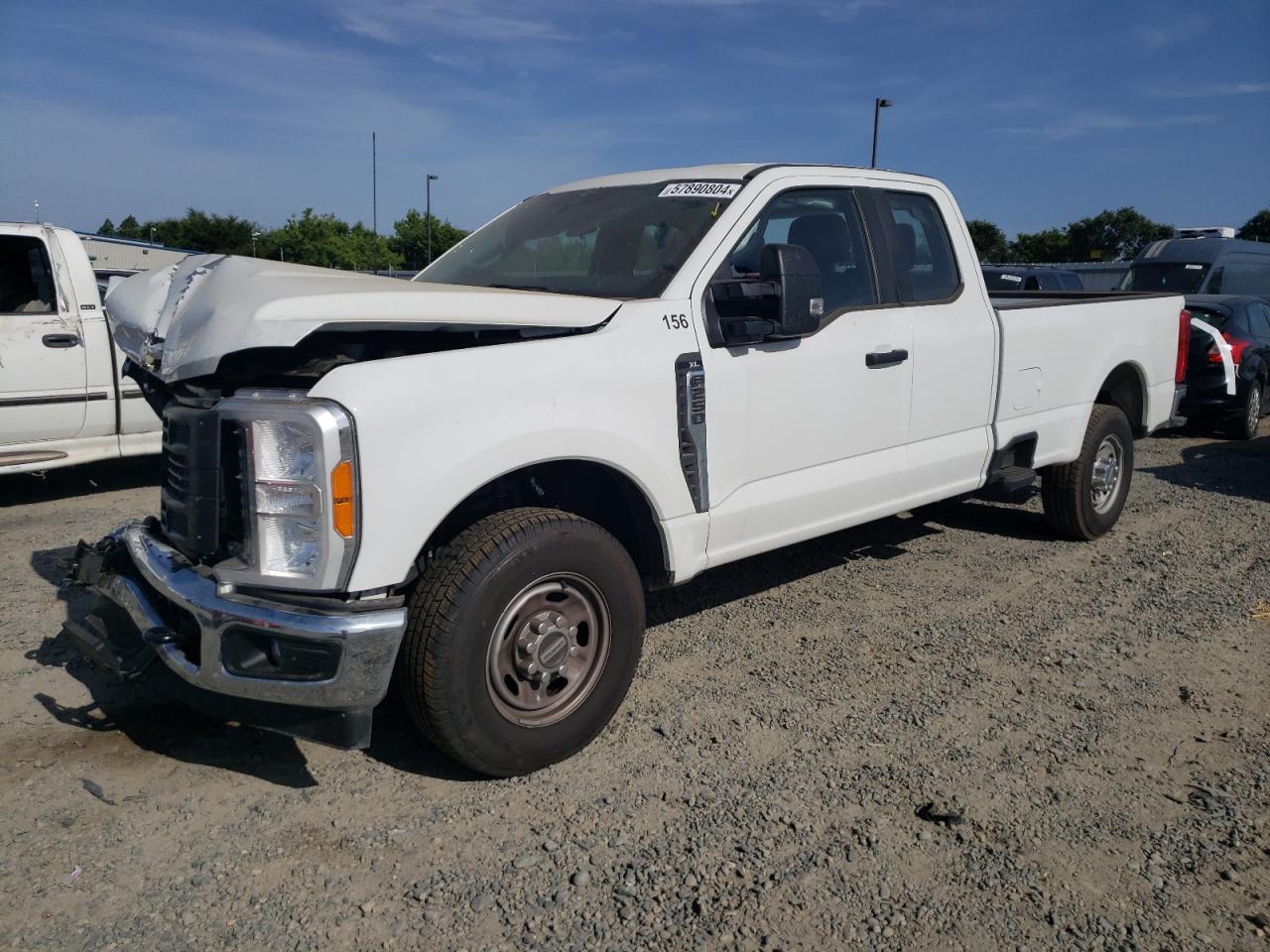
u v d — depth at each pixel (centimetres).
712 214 415
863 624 490
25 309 723
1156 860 298
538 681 336
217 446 302
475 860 295
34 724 373
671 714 390
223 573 303
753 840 306
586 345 347
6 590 522
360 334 343
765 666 437
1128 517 714
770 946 260
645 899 278
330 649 290
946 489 509
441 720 313
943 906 276
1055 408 575
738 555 411
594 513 400
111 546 366
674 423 371
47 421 718
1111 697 410
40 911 269
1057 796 333
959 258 515
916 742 369
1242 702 407
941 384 489
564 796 330
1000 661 446
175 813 317
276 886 282
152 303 381
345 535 290
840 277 457
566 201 487
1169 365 677
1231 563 597
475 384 314
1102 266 2405
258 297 301
